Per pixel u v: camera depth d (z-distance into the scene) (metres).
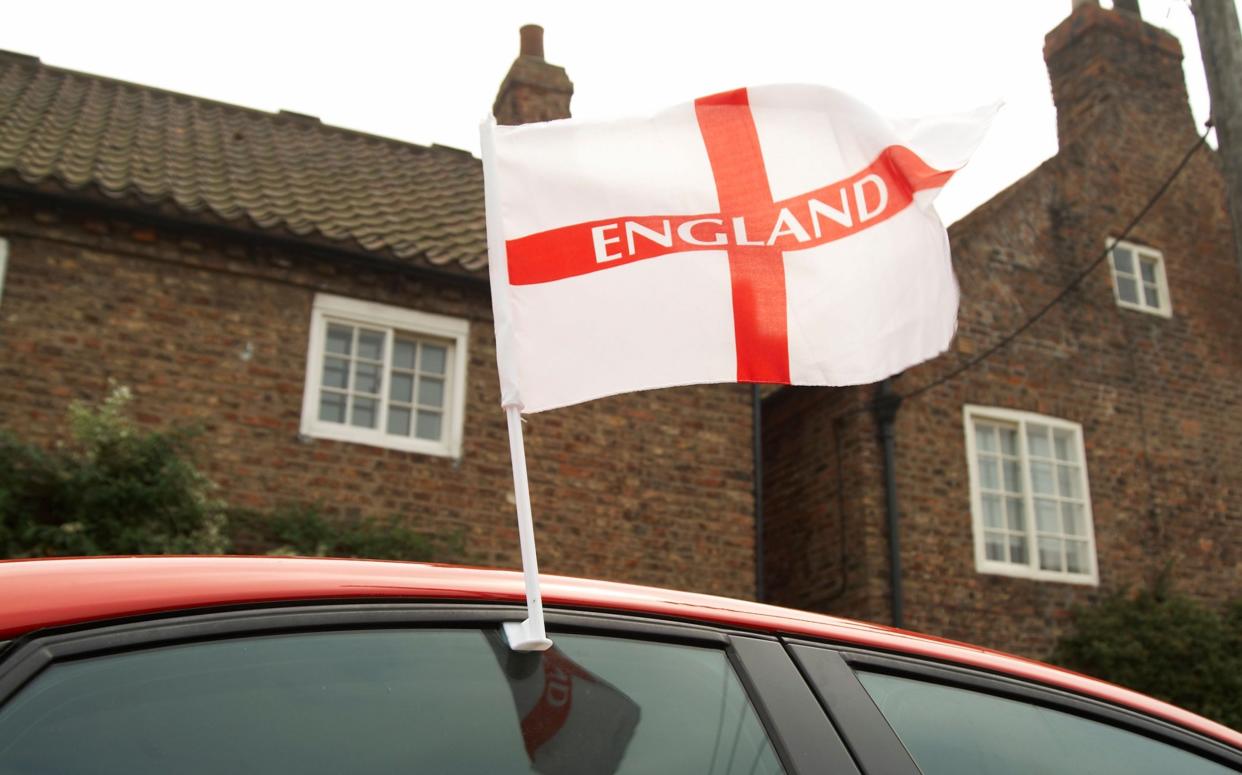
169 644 1.32
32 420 8.38
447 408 9.80
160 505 8.02
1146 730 1.92
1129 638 11.05
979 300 12.08
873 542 10.81
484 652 1.50
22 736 1.18
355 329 9.66
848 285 2.54
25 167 8.62
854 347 2.51
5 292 8.53
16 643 1.23
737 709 1.59
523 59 12.78
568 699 1.50
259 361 9.18
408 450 9.51
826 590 11.20
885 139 2.65
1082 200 13.19
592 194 2.33
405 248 9.67
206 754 1.27
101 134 10.62
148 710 1.27
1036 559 11.50
